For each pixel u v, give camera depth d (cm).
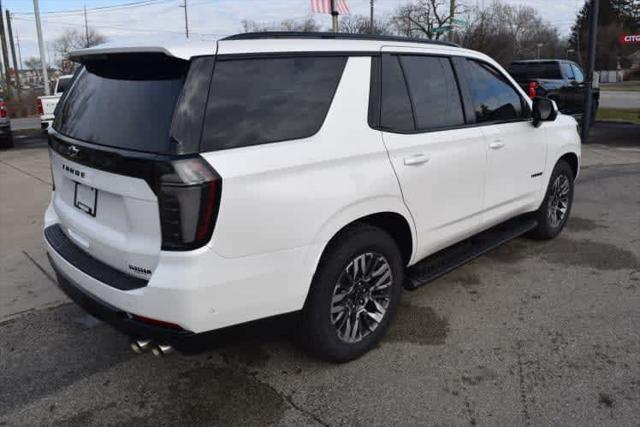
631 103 2705
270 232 263
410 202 337
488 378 309
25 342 362
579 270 469
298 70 286
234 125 257
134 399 299
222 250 249
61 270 312
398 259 340
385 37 344
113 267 278
